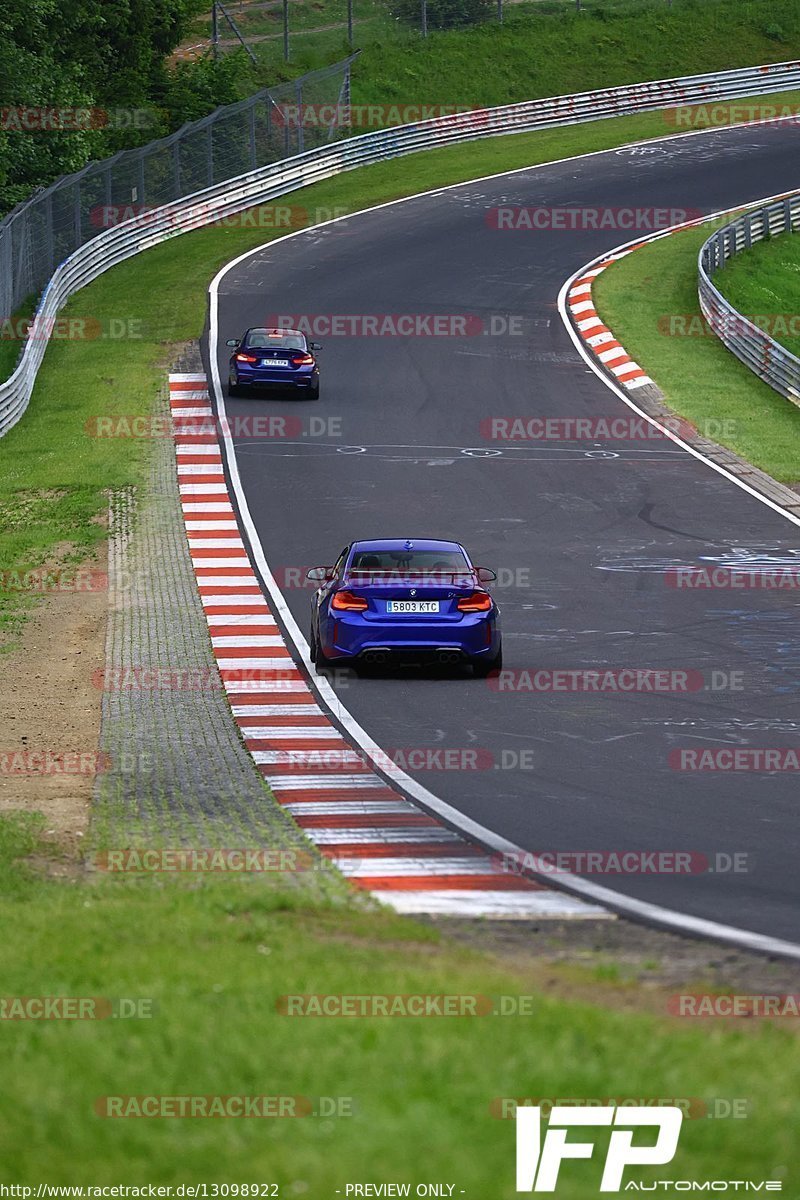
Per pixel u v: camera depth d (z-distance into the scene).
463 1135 19.97
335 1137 19.94
